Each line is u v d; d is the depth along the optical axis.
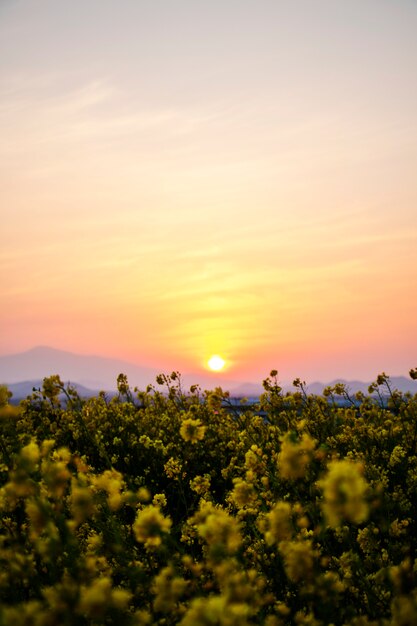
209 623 2.73
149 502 6.44
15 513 4.47
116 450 9.45
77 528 5.00
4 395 4.85
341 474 2.83
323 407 9.18
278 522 3.59
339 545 4.85
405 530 4.79
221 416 10.08
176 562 4.18
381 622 3.40
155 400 11.85
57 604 2.83
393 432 8.16
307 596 3.48
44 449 3.71
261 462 4.77
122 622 3.17
